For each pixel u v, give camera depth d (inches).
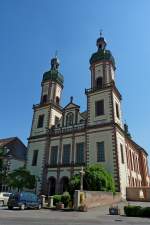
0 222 524.1
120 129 1601.9
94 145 1536.7
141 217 788.0
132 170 1808.6
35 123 2011.6
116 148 1429.6
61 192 1557.6
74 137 1697.8
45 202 1252.5
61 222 570.3
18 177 1622.8
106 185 1213.1
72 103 1877.5
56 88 2154.3
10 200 1037.8
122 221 653.9
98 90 1737.2
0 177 1726.1
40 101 2108.8
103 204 1152.8
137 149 2230.6
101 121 1598.2
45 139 1841.8
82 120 1734.7
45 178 1675.7
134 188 1429.6
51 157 1752.0
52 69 2272.4
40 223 530.3
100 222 604.1
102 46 2033.7
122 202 1302.9
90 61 1952.5
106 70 1813.5
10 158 2116.1
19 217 668.1
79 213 885.2
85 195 1051.9
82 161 1567.4
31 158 1841.8
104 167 1416.1
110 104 1616.6
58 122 1886.1
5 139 2527.1
